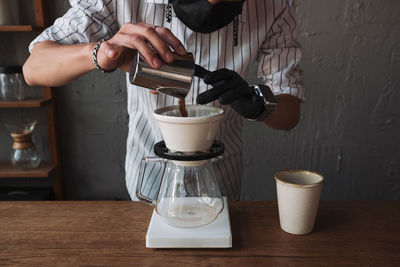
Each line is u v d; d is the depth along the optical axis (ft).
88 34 2.99
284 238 2.25
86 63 2.59
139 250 2.13
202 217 2.20
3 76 5.47
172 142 2.01
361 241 2.20
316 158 6.00
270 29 3.30
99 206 2.76
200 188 2.23
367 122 5.82
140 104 3.44
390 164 5.96
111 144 6.13
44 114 6.06
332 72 5.66
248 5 3.04
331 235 2.28
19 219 2.54
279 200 2.31
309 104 5.80
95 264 1.99
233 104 2.22
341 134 5.89
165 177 2.29
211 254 2.08
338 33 5.50
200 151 2.05
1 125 6.09
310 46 5.57
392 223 2.44
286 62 3.35
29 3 5.55
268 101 2.17
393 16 5.38
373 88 5.69
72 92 5.91
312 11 5.44
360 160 5.98
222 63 3.15
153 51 2.06
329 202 2.79
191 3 2.25
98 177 6.26
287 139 5.94
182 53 2.15
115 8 3.03
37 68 2.86
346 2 5.38
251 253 2.09
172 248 2.14
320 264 1.98
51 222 2.49
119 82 5.86
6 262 2.01
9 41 5.72
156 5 3.00
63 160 6.20
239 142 3.68
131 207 2.74
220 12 2.28
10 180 6.23
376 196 6.10
